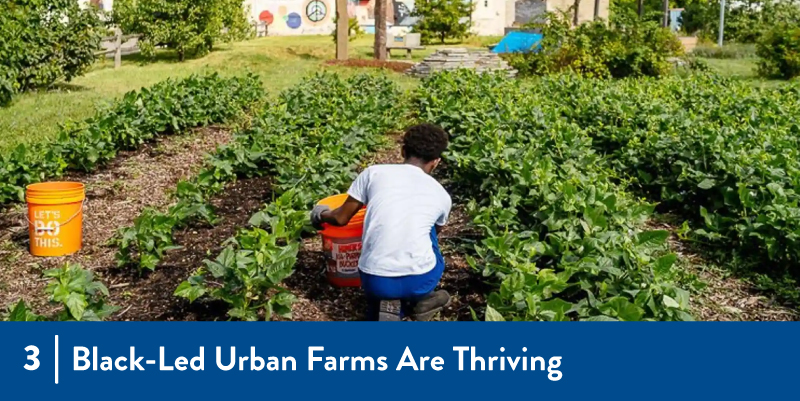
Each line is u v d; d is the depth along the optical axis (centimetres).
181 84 1280
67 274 496
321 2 3834
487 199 789
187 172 973
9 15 1490
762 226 665
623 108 1118
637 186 911
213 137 1173
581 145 909
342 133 1026
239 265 522
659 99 1323
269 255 534
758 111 1225
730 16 4747
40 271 658
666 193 840
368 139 1067
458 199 849
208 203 810
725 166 793
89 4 1786
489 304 516
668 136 923
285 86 1758
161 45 2352
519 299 507
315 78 1603
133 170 967
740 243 695
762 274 666
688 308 554
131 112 1079
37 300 602
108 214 806
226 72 2072
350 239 600
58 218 680
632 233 659
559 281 518
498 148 823
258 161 940
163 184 920
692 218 814
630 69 2178
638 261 541
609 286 543
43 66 1548
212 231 745
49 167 888
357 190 523
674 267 647
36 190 674
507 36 2552
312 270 644
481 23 3841
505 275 559
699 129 916
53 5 1563
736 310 607
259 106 1406
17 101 1446
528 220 712
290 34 3819
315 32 3844
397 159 1061
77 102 1448
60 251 686
